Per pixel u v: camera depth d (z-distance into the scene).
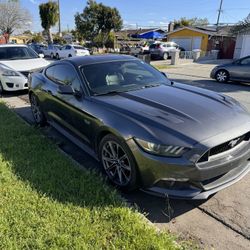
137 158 2.93
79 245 2.39
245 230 2.70
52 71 5.02
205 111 3.22
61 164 3.79
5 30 45.78
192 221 2.84
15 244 2.40
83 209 2.85
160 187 2.90
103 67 4.26
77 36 43.28
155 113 3.14
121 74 4.25
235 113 3.29
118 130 3.09
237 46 27.92
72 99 4.04
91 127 3.61
